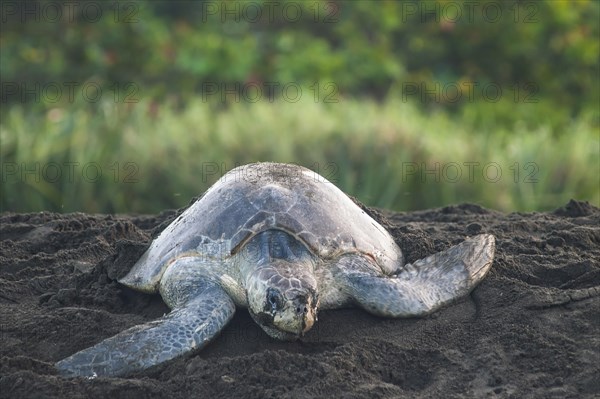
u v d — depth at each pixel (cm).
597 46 4784
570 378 1527
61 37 4675
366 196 3431
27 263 2025
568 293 1731
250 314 1683
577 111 4716
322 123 3694
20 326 1692
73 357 1545
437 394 1502
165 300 1753
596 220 2245
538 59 4838
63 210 3434
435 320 1698
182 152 3569
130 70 4541
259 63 4641
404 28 4938
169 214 2456
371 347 1614
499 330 1661
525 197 3566
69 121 3653
